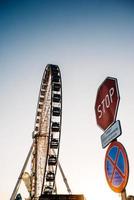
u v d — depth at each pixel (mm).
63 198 17609
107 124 3885
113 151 3541
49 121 30359
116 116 3625
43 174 30109
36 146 34812
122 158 3256
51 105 31109
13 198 35594
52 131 32188
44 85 38062
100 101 4223
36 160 34219
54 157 32656
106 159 3740
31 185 34000
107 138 3848
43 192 32812
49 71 35719
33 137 36562
